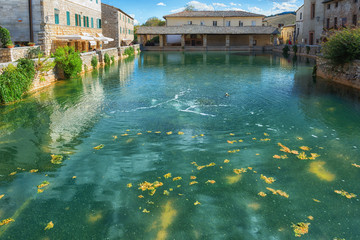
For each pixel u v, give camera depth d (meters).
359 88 15.30
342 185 5.87
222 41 63.91
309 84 17.25
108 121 10.23
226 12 69.56
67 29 27.78
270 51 55.81
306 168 6.58
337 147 7.73
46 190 5.87
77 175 6.45
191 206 5.27
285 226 4.72
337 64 17.50
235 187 5.84
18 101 13.27
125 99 13.66
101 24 41.81
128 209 5.21
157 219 4.93
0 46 18.48
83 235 4.59
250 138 8.47
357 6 32.97
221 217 4.96
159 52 53.72
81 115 10.98
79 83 18.33
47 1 23.80
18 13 23.33
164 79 20.02
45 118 10.63
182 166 6.79
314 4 44.47
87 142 8.32
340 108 11.63
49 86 17.17
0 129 9.48
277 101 13.00
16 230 4.72
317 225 4.73
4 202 5.48
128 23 54.41
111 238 4.51
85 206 5.32
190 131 9.15
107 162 7.06
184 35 60.12
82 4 31.62
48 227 4.78
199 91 15.56
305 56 39.66
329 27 39.00
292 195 5.55
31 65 15.25
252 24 67.88
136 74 22.70
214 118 10.53
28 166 6.90
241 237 4.50
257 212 5.07
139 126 9.68
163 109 11.83
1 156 7.45
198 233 4.59
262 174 6.34
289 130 9.12
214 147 7.86
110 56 33.25
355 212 5.03
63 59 19.52
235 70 24.88
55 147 7.98
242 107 12.05
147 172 6.54
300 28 51.56
